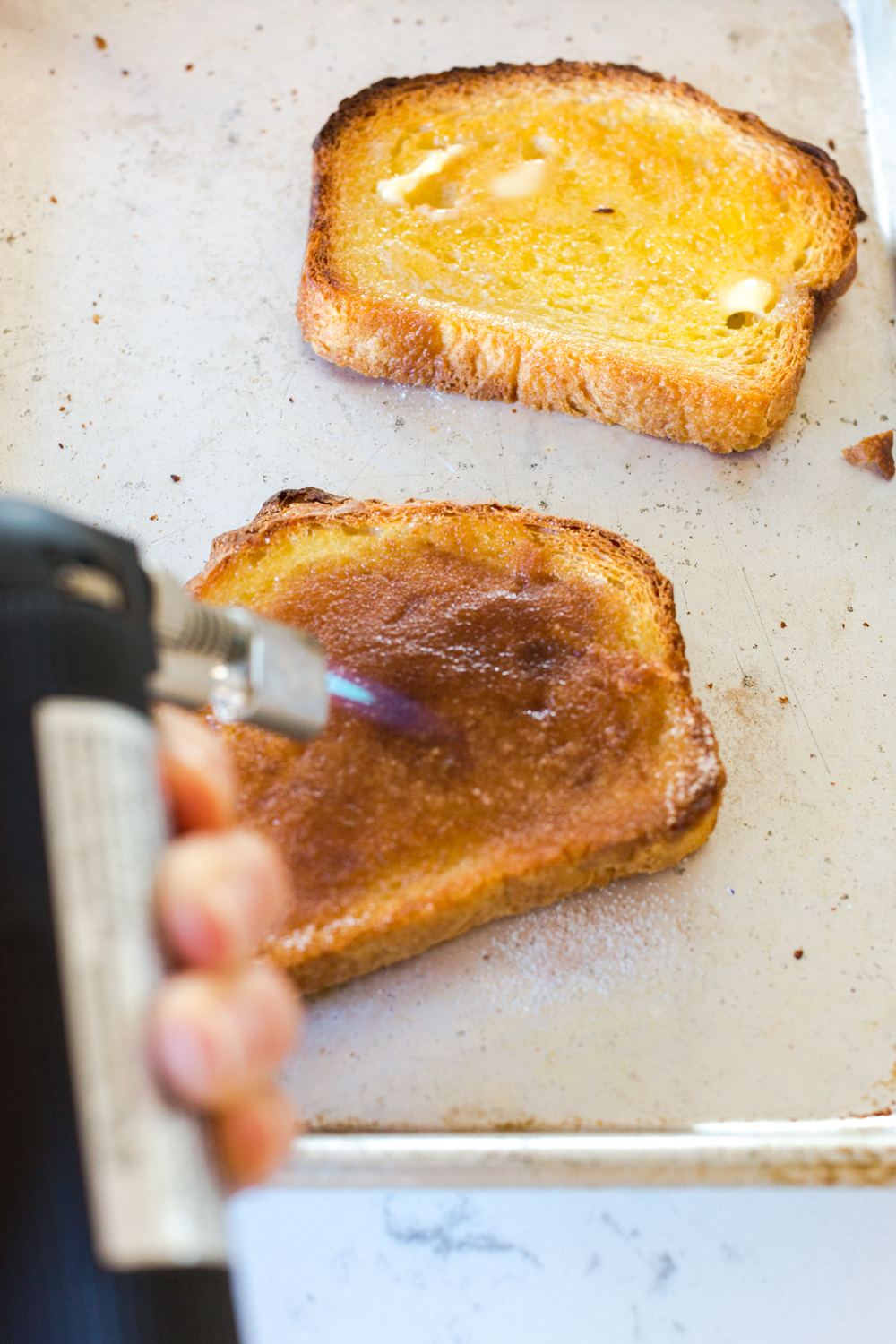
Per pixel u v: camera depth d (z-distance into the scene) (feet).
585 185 2.15
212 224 2.20
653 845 1.77
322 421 2.06
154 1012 1.27
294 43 2.43
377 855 1.75
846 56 2.45
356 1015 1.76
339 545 1.90
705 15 2.50
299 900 1.73
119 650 1.30
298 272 2.16
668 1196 1.75
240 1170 1.32
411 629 1.84
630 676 1.81
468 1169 1.67
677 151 2.17
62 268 2.16
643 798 1.78
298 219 2.21
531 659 1.83
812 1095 1.74
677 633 1.86
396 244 2.10
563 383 2.03
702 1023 1.77
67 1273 1.24
